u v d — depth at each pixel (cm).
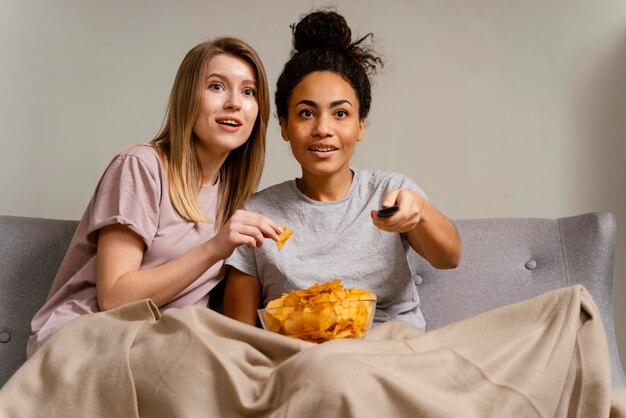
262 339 133
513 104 261
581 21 261
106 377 132
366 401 113
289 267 180
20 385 137
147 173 177
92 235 176
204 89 182
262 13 264
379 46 263
